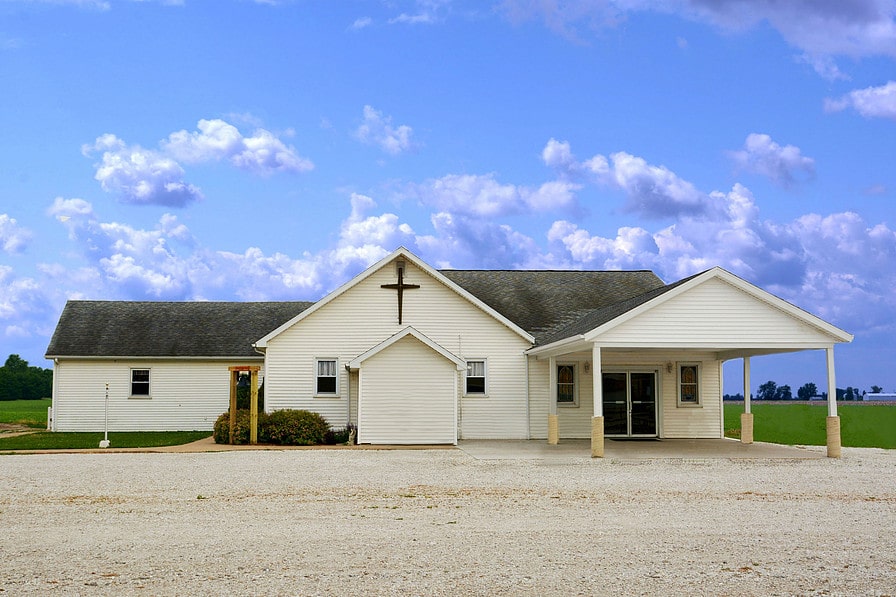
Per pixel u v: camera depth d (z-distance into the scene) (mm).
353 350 25875
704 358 26641
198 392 32438
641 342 20266
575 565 8555
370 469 17125
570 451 21359
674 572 8289
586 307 29188
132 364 32281
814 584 7879
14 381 91438
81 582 7867
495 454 20422
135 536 10062
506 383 26188
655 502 12852
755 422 43188
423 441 23219
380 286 26125
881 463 19031
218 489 14094
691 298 20516
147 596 7387
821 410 59938
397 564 8578
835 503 12852
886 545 9609
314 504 12555
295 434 23562
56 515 11578
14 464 18000
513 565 8547
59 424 31781
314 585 7750
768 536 10109
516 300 29750
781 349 22672
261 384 33062
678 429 26375
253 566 8484
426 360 23438
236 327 34438
